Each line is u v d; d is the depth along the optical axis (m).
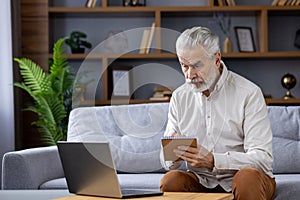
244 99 2.94
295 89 6.39
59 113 5.53
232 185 2.72
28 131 6.02
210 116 2.89
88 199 2.34
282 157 3.97
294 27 6.40
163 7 6.04
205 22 6.38
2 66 5.50
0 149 5.46
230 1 6.13
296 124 4.08
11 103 5.53
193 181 2.97
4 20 5.50
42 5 6.05
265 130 2.89
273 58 6.30
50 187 3.67
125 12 6.09
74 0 6.36
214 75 2.76
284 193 3.23
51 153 3.91
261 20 6.10
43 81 5.54
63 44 6.28
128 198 2.33
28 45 6.05
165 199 2.29
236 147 2.97
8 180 3.64
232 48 6.25
